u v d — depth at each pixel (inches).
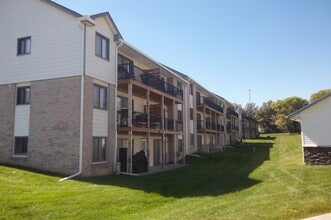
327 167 776.3
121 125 786.8
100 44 729.6
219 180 679.7
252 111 3934.5
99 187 526.9
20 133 714.8
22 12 752.3
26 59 730.8
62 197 435.2
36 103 705.0
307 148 864.3
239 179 680.4
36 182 533.0
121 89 850.1
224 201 450.3
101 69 725.3
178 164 1075.3
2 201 389.1
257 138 2800.2
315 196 456.1
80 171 639.1
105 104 738.8
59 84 685.3
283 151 1455.5
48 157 673.0
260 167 914.1
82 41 675.4
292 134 3026.6
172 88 1103.0
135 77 871.1
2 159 725.3
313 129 863.7
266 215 356.8
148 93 864.3
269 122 3705.7
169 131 998.4
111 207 406.6
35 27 730.8
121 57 870.4
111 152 742.5
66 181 576.7
